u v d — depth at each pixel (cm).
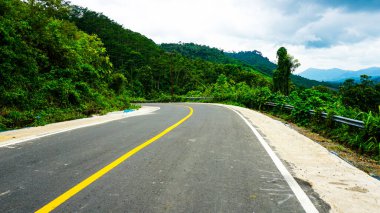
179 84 9150
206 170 492
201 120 1364
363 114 964
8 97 1272
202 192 384
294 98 1923
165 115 1681
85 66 2356
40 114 1282
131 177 446
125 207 330
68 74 1964
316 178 463
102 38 8575
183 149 667
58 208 325
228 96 3994
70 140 775
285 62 5416
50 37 1916
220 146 713
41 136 841
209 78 9856
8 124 1059
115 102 2547
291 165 542
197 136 865
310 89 1842
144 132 936
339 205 352
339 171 506
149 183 418
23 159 555
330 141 927
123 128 1038
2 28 1448
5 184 407
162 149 663
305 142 795
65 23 2592
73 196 362
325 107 1223
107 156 587
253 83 9656
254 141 800
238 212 323
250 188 405
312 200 365
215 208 332
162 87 9012
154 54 10281
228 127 1105
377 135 779
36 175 452
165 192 382
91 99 2073
